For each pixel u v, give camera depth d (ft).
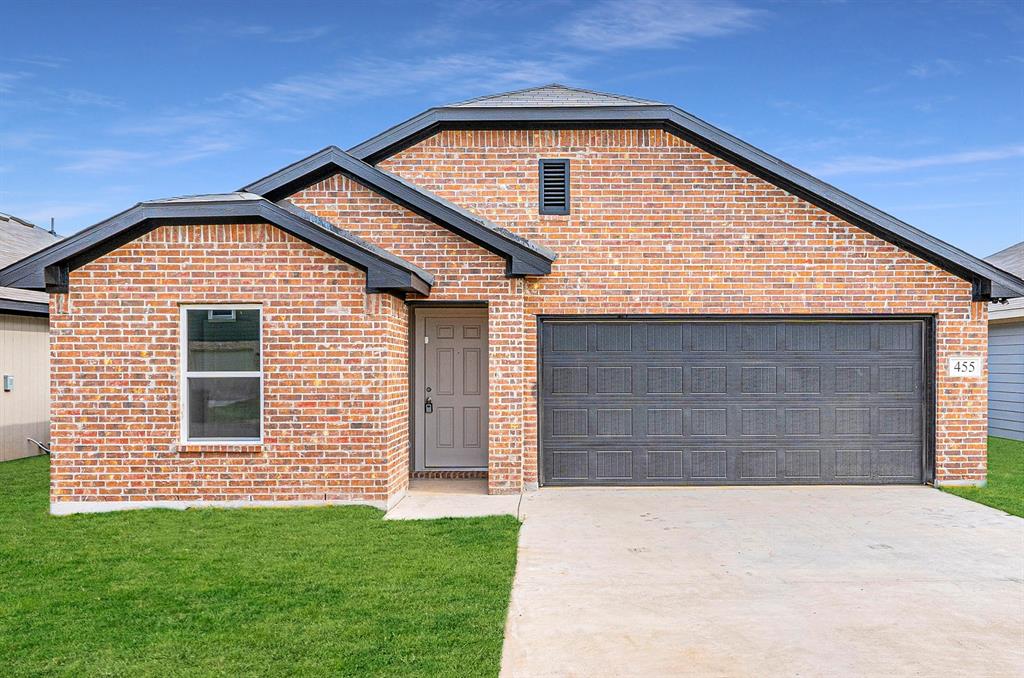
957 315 37.04
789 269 37.06
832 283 37.06
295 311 31.24
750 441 37.37
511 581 21.91
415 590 20.80
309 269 31.24
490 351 34.86
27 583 21.49
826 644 17.53
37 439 53.06
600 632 18.21
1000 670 16.17
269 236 31.24
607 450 37.24
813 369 37.42
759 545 26.14
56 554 24.43
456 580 21.65
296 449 31.27
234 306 31.63
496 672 15.88
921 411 37.52
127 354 31.04
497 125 37.50
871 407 37.50
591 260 37.17
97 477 31.01
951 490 36.09
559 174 37.50
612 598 20.63
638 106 36.65
